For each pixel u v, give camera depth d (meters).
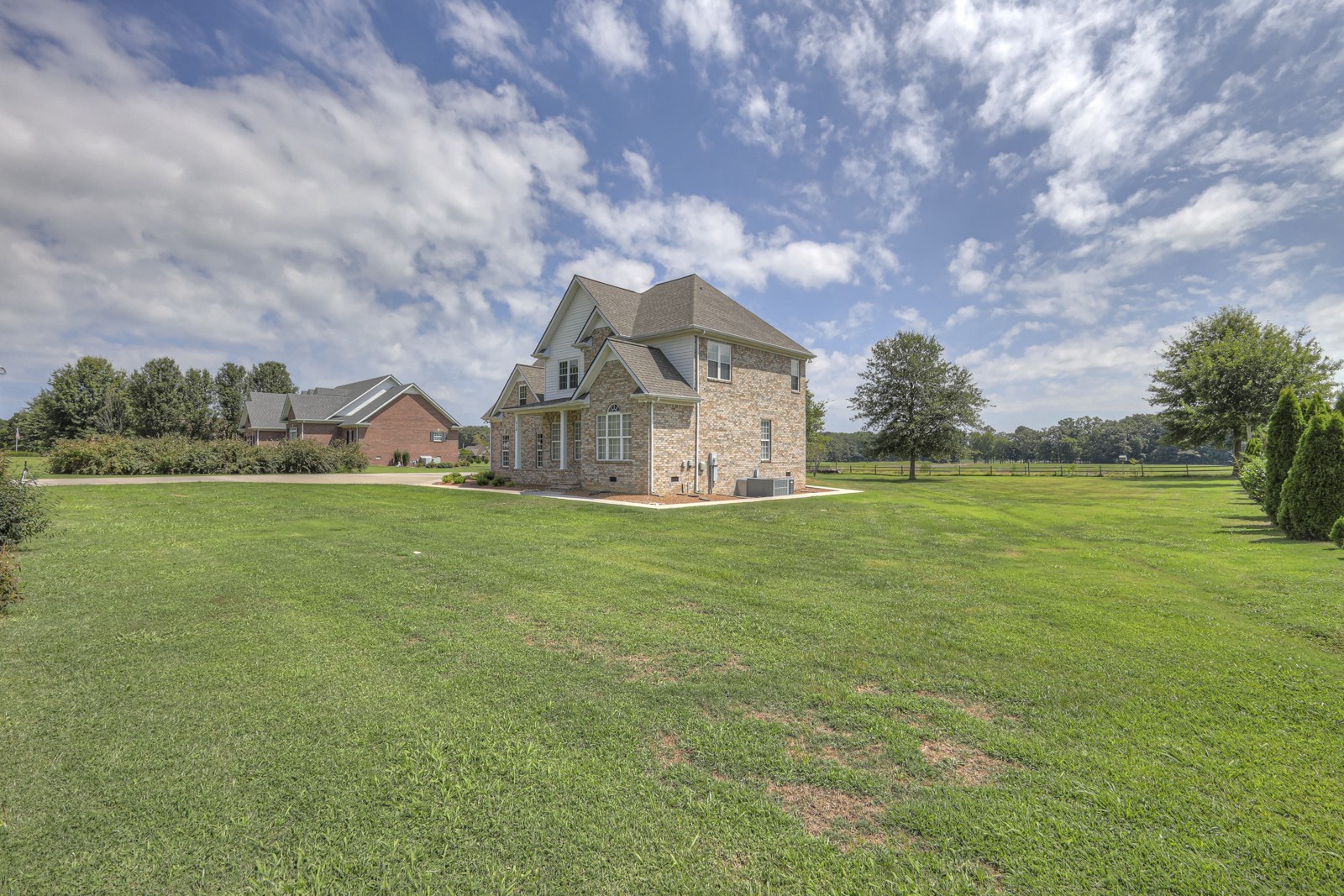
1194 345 40.44
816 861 2.68
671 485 21.03
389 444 49.12
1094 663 5.04
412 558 9.56
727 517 15.30
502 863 2.67
